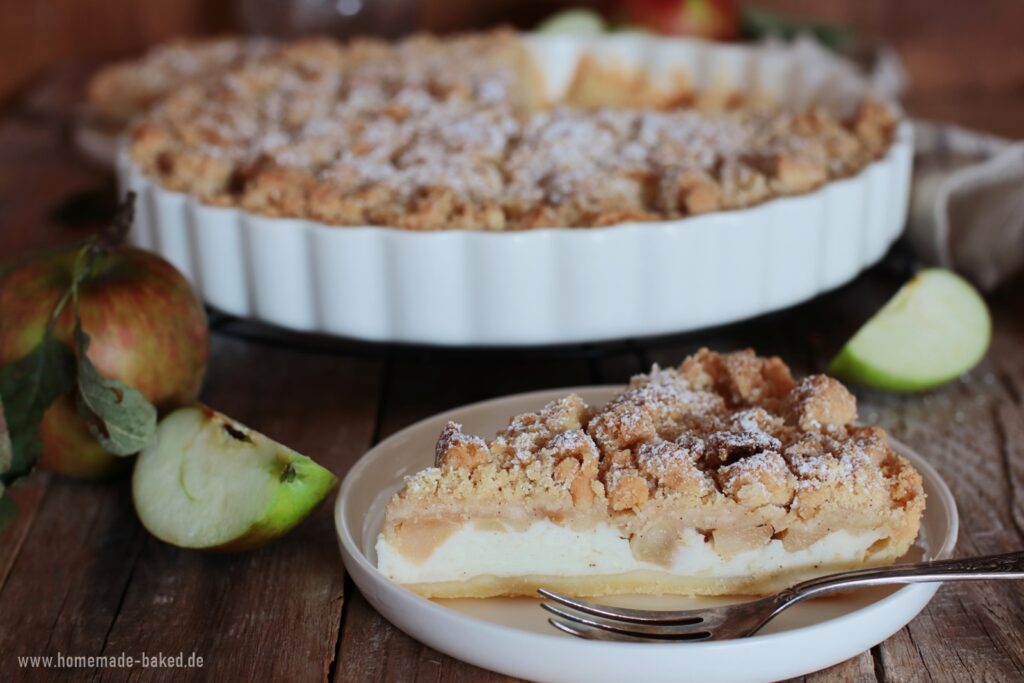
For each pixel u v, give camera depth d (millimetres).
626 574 503
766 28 948
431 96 738
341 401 622
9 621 509
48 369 547
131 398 537
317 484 521
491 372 642
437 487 495
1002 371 643
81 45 1051
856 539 498
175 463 539
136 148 689
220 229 624
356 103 729
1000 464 579
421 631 481
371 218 616
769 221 613
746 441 504
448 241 593
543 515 497
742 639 462
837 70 803
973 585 514
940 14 1036
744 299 618
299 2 929
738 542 498
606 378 634
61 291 559
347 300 608
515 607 500
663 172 646
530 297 598
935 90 1049
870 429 517
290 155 657
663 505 494
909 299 624
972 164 730
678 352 655
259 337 634
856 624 470
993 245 690
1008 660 486
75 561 536
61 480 581
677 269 602
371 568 489
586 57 851
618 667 462
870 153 682
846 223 639
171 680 485
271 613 509
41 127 945
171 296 573
